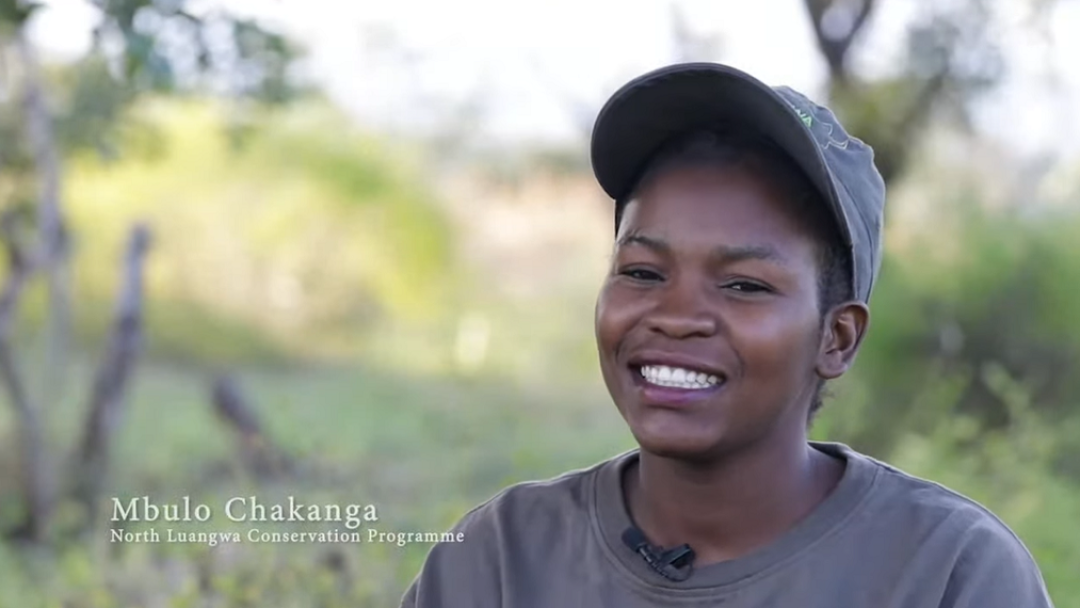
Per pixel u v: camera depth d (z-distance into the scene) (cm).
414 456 751
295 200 1284
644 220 168
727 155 168
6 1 337
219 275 1231
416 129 1431
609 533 180
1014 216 752
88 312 1060
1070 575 485
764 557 170
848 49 704
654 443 166
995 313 718
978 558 167
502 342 1202
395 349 1200
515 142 1491
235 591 404
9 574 517
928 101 709
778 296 164
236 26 399
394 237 1324
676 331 163
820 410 195
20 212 655
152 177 1228
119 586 436
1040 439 652
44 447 616
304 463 645
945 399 683
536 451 772
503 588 185
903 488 177
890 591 168
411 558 452
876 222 178
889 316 701
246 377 1046
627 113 173
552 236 1463
